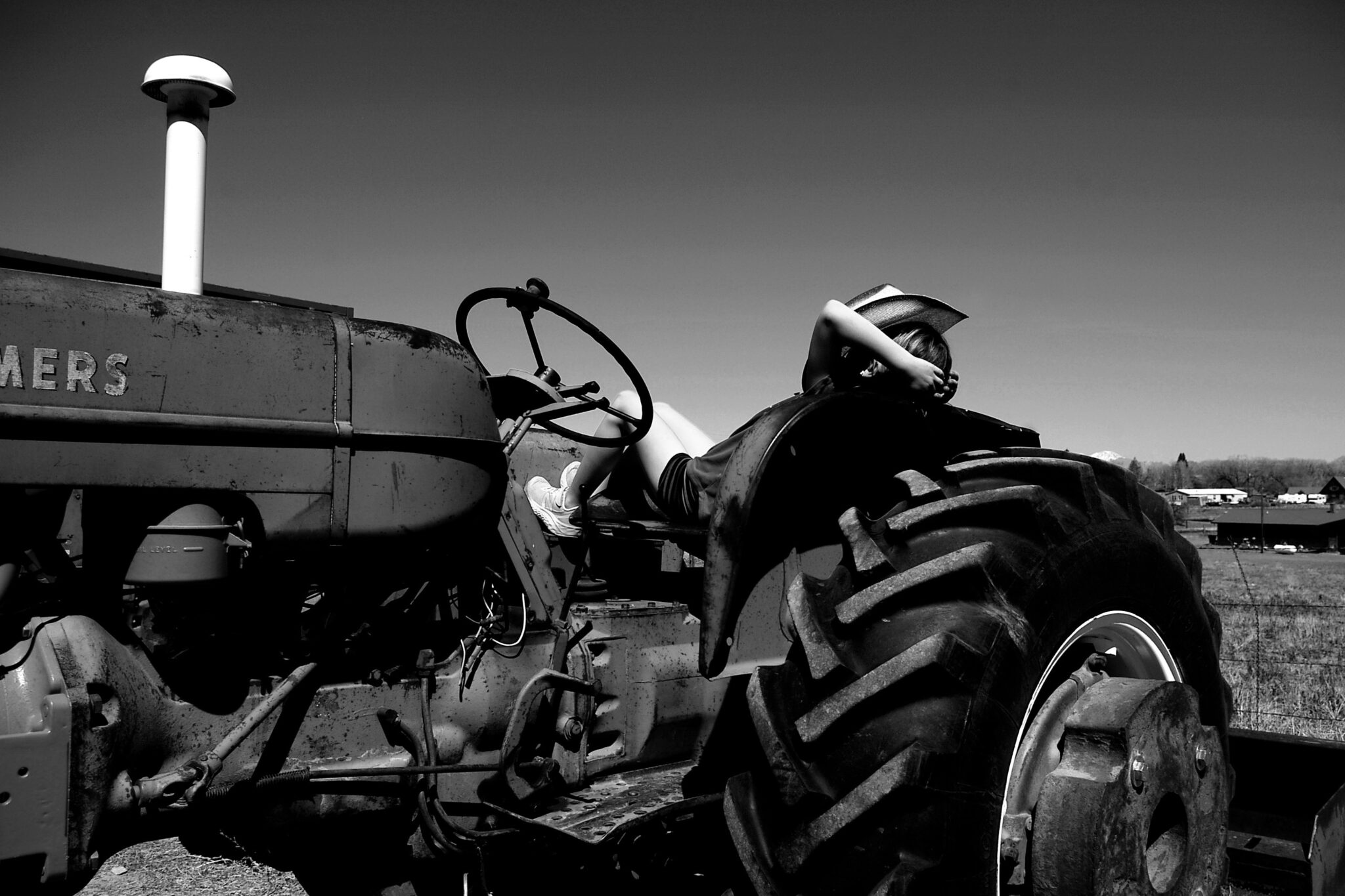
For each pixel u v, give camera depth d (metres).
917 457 2.59
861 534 2.21
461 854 2.31
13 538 1.84
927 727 1.93
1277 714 6.32
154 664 2.03
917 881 1.84
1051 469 2.45
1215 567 37.50
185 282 2.21
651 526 2.96
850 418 2.59
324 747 2.20
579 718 2.55
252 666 2.16
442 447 2.23
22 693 1.75
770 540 2.80
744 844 2.01
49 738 1.68
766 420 2.43
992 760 1.97
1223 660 8.96
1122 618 2.41
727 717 2.89
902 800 1.89
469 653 2.45
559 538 3.12
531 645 2.56
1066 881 2.06
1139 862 2.17
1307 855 2.77
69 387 1.83
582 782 2.58
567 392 2.69
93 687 1.81
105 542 1.95
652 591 3.19
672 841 2.55
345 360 2.13
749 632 2.79
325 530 2.08
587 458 3.00
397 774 2.17
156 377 1.92
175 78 2.21
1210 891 2.44
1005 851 2.15
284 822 2.15
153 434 1.90
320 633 2.25
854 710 1.98
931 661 1.95
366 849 2.32
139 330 1.91
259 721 2.05
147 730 1.94
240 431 1.98
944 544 2.20
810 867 1.92
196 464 1.94
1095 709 2.24
